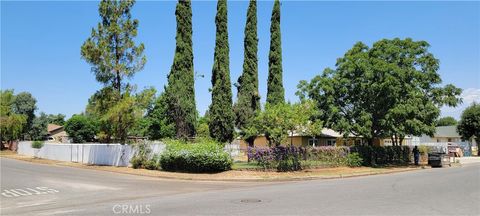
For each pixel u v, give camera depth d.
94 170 30.94
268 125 27.98
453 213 10.84
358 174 27.53
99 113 34.28
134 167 30.30
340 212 10.96
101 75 33.69
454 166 36.75
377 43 35.16
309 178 24.73
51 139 98.69
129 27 34.19
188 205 12.67
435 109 34.91
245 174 25.39
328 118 34.16
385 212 10.97
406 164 37.97
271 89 37.12
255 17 38.12
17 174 26.88
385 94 32.28
